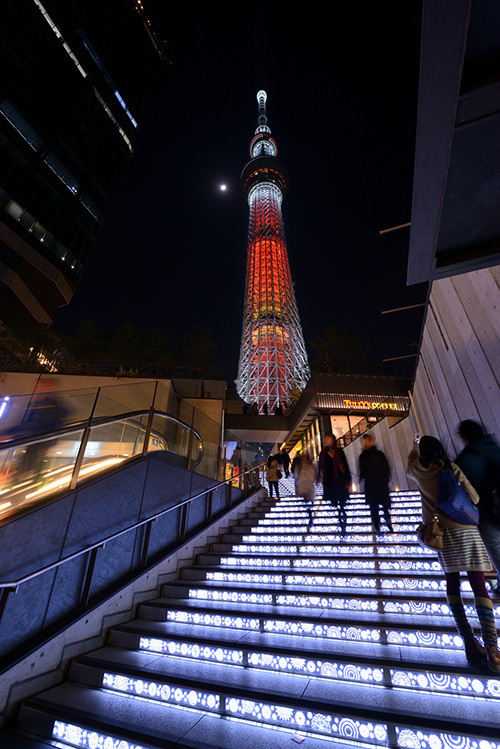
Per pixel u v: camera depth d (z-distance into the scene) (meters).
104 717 2.64
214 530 6.95
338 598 3.87
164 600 4.60
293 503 9.37
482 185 2.70
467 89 2.16
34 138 40.31
